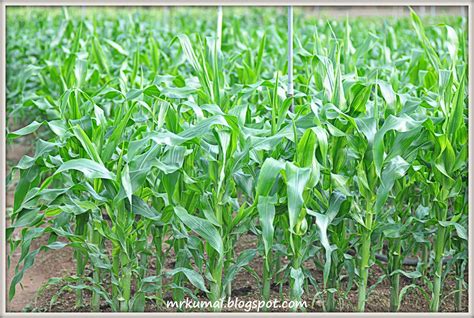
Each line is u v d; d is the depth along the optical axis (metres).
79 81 3.52
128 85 3.81
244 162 2.39
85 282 3.12
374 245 2.83
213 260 2.56
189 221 2.36
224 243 2.53
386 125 2.33
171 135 2.25
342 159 2.52
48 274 3.42
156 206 2.69
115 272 2.56
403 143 2.42
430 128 2.47
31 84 5.23
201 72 2.75
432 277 3.18
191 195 2.50
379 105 2.87
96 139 2.45
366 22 8.36
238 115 2.51
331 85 2.62
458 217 2.64
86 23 5.23
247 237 3.88
